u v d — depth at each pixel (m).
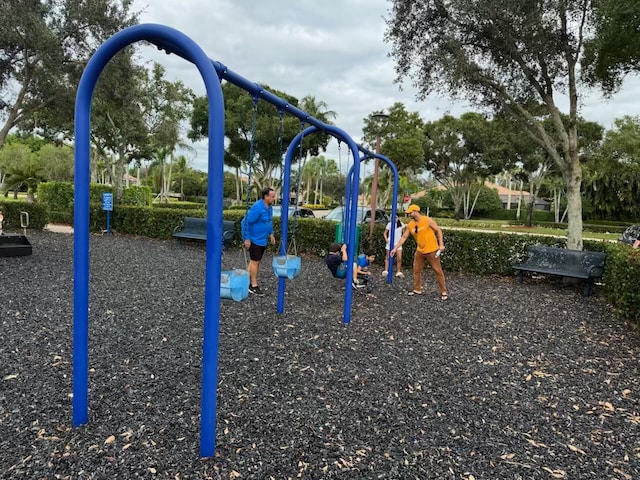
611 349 4.38
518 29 7.74
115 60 11.27
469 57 8.36
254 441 2.51
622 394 3.35
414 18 8.44
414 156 26.45
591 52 8.20
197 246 11.30
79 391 2.54
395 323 5.02
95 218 13.70
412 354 4.05
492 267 8.74
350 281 4.89
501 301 6.45
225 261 9.11
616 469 2.39
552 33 7.90
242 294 2.77
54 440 2.42
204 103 21.92
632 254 5.53
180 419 2.69
